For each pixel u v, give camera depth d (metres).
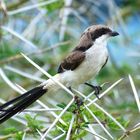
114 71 14.13
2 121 8.58
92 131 8.24
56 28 13.78
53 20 13.91
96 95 9.48
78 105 8.25
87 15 15.37
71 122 7.91
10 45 13.73
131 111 12.46
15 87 9.61
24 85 13.65
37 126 8.99
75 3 15.39
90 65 9.75
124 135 7.98
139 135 12.00
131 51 14.16
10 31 10.82
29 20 14.27
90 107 9.28
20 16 14.22
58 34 14.43
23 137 8.66
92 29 10.07
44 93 9.34
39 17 13.24
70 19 14.84
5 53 13.38
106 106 12.84
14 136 9.27
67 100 13.02
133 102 13.05
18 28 14.41
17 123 12.05
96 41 9.95
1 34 13.00
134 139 11.96
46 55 14.09
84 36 10.04
